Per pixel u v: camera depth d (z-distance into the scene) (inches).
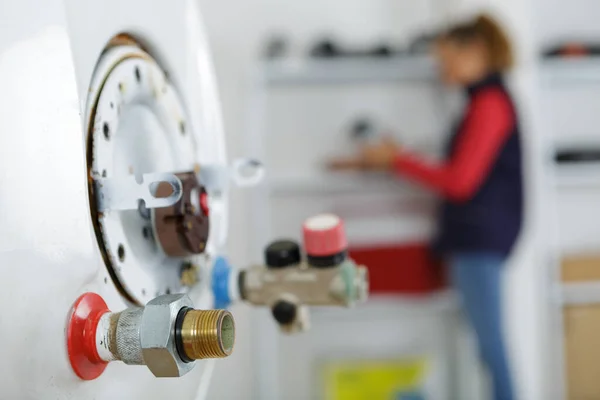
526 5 62.9
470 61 53.8
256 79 61.1
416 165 56.9
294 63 59.7
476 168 53.1
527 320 65.1
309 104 67.9
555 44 71.9
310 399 70.3
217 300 19.1
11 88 10.8
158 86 16.6
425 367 67.8
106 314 12.2
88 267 11.8
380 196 69.0
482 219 54.7
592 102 73.0
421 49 61.0
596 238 72.7
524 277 64.7
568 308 66.2
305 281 18.2
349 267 18.0
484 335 56.9
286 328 18.8
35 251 10.8
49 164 11.1
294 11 66.0
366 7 67.3
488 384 67.7
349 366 67.1
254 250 61.5
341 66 60.2
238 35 64.1
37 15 11.4
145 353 11.7
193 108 19.7
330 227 17.8
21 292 10.5
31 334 10.6
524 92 63.1
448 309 70.5
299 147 68.2
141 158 15.8
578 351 66.3
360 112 68.7
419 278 65.8
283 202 68.1
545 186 65.8
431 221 69.3
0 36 10.9
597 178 66.7
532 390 65.5
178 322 11.9
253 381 61.9
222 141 21.8
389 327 71.4
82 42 12.6
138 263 14.9
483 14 55.1
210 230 18.8
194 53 20.3
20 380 10.6
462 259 56.8
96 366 12.2
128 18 15.0
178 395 17.3
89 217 11.8
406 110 69.4
